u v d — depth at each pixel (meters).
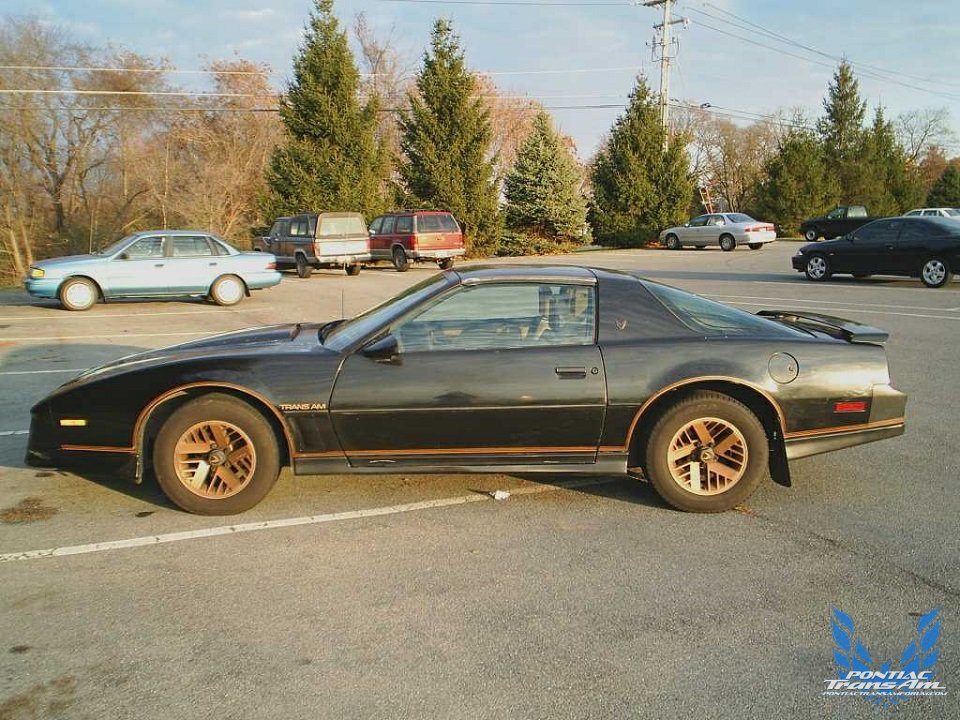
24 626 3.02
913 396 6.79
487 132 29.66
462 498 4.43
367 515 4.17
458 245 22.73
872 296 14.12
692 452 4.13
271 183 27.31
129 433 4.08
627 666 2.72
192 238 14.06
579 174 36.22
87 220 34.06
